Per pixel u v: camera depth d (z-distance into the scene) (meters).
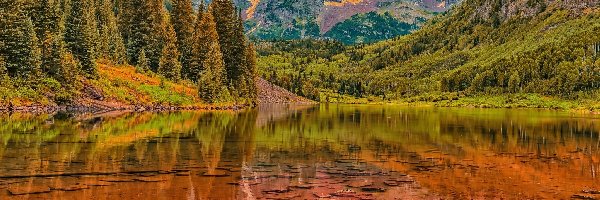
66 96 67.62
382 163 25.61
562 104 143.50
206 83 88.44
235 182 19.41
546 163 26.45
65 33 77.25
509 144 35.91
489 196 18.11
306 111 97.62
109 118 53.38
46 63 69.38
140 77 86.44
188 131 41.03
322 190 18.42
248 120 58.91
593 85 151.62
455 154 29.69
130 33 98.88
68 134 35.47
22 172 20.17
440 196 17.94
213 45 95.06
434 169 23.86
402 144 34.78
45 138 32.59
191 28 104.25
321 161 25.94
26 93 62.78
